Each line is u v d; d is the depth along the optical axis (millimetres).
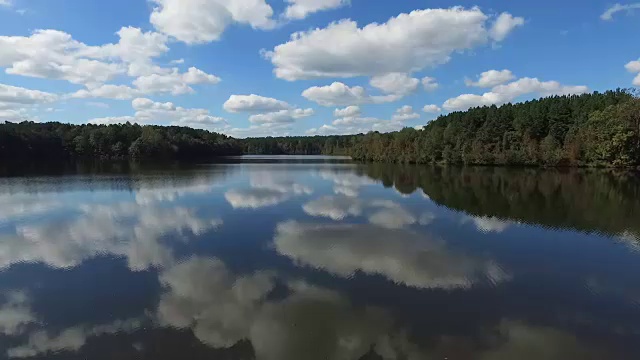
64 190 44594
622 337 12133
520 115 95688
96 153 128500
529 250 20859
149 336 11945
